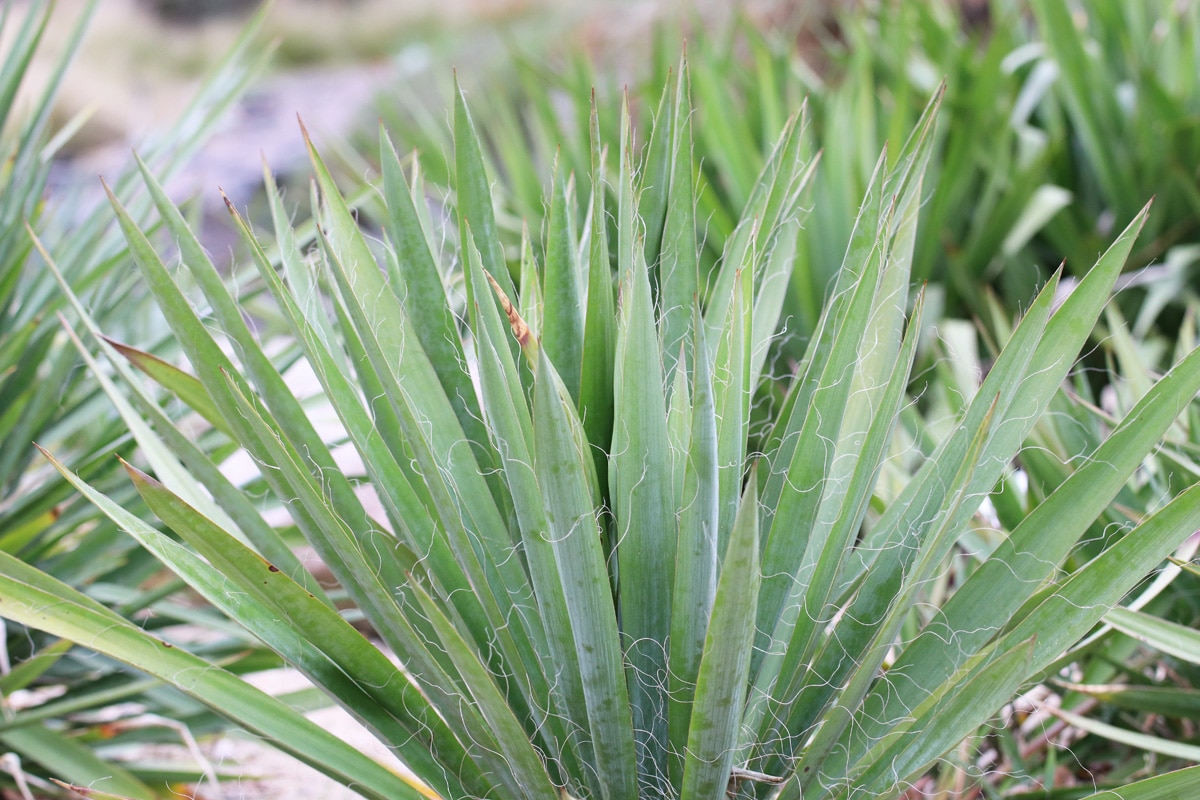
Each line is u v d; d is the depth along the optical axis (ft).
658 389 3.51
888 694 3.68
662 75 8.98
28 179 5.30
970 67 8.86
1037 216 7.55
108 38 48.75
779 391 5.30
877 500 4.48
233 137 27.68
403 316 3.76
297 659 3.61
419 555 3.71
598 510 3.70
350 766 3.59
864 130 7.48
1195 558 4.40
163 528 4.91
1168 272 7.32
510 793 3.69
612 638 3.48
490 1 45.09
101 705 4.83
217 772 4.99
